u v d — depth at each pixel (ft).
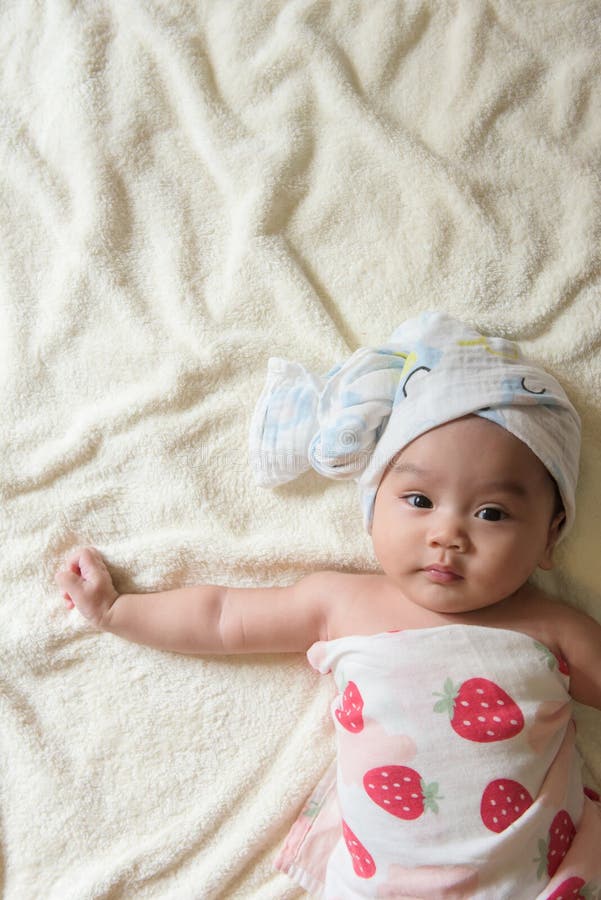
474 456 3.10
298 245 3.96
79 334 3.92
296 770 3.47
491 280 3.81
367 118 4.00
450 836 3.00
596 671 3.24
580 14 4.10
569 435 3.27
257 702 3.59
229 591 3.53
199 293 3.92
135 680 3.62
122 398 3.83
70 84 4.12
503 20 4.13
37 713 3.61
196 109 4.07
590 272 3.77
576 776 3.26
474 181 3.93
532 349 3.70
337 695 3.48
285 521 3.70
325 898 3.24
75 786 3.53
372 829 3.08
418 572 3.17
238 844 3.42
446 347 3.29
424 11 4.16
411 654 3.14
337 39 4.19
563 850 3.07
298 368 3.56
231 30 4.19
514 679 3.10
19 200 4.08
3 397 3.87
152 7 4.20
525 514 3.12
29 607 3.69
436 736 3.05
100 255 3.95
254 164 3.99
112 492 3.75
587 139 3.97
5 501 3.76
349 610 3.35
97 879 3.40
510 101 4.03
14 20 4.25
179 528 3.71
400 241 3.90
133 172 4.06
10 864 3.49
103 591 3.57
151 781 3.54
